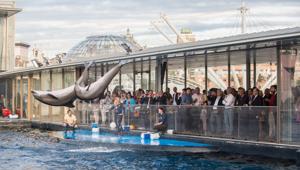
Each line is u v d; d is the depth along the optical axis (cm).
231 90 2295
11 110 5019
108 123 3130
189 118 2491
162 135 2616
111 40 4500
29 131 3750
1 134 3562
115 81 3747
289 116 1984
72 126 3083
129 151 2406
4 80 5178
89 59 3244
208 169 1923
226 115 2262
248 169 1877
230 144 2194
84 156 2334
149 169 1973
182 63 3150
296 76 1964
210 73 3241
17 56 9406
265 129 2078
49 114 4028
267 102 2155
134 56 2709
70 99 2419
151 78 3534
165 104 2742
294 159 1916
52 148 2631
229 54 2558
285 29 1803
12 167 2108
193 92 2634
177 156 2255
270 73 2947
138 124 2870
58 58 3856
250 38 1953
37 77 4425
